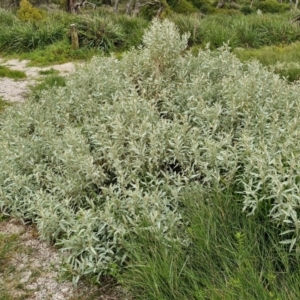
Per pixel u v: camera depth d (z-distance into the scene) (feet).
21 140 13.28
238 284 7.24
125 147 11.59
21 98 23.80
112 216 9.48
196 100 12.56
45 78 26.76
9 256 10.55
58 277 9.53
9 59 36.27
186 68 15.39
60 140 12.69
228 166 9.86
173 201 10.15
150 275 8.25
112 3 80.12
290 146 10.02
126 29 40.09
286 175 8.47
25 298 9.18
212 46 35.09
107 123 12.62
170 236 8.90
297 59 25.85
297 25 40.78
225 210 9.29
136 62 16.22
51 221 10.11
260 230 8.78
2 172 12.37
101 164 12.03
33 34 38.60
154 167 11.08
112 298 8.95
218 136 10.85
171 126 11.89
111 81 15.05
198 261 8.42
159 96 14.05
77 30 37.04
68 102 15.12
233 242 8.56
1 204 11.84
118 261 9.37
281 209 8.05
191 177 10.27
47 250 10.66
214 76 15.52
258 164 8.93
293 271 8.05
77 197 11.04
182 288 7.98
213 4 75.25
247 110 12.07
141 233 9.07
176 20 39.29
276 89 13.07
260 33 39.09
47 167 12.68
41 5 73.67
